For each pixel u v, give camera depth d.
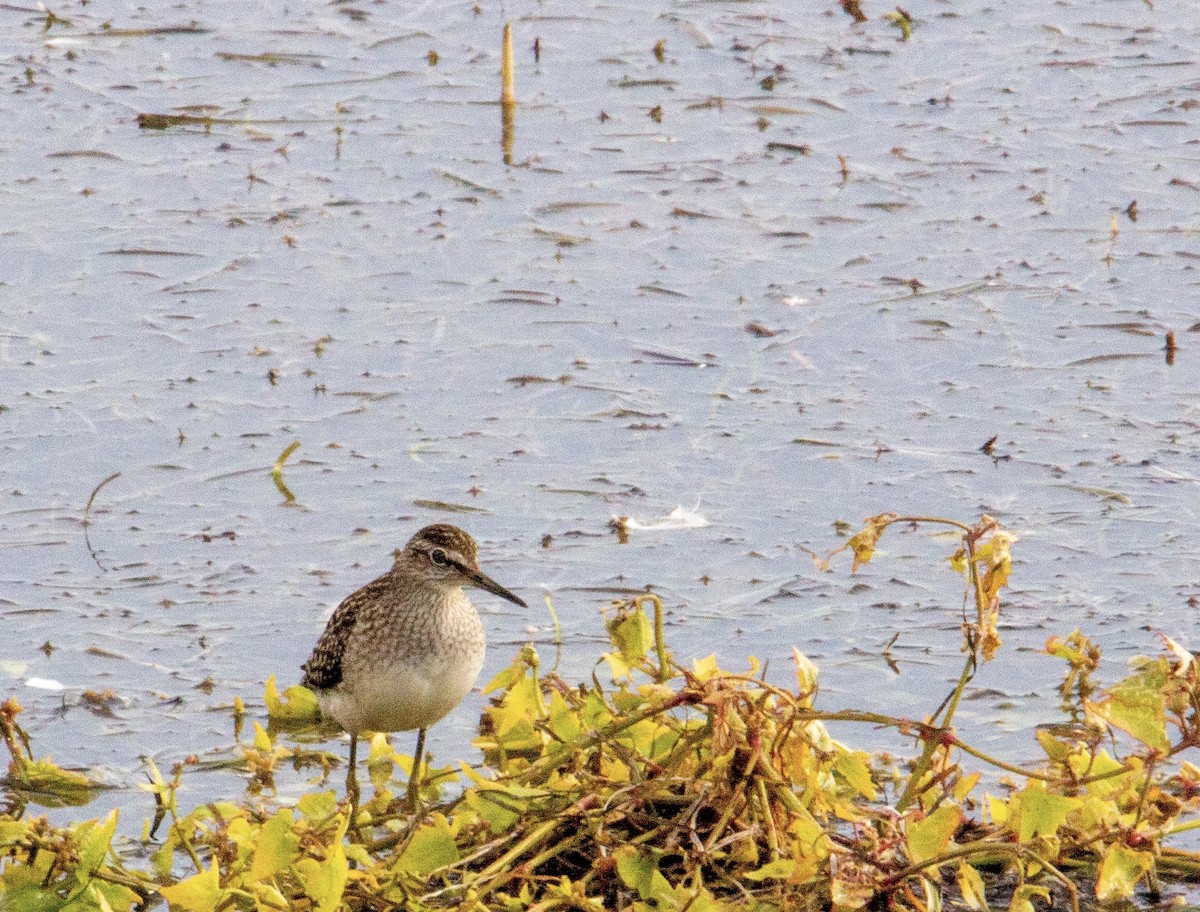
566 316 16.38
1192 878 9.34
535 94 21.48
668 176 19.41
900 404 14.81
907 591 12.12
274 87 21.61
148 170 19.45
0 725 10.21
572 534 12.88
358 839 9.59
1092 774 9.09
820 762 9.15
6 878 8.74
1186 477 13.48
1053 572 12.26
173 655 11.52
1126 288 16.77
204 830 9.14
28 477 13.66
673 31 23.30
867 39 23.14
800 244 17.83
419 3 24.22
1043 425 14.37
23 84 21.47
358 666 10.18
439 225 18.27
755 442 14.20
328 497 13.43
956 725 10.59
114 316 16.31
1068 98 21.31
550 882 8.86
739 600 12.00
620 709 9.78
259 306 16.53
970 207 18.59
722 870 8.80
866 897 8.45
